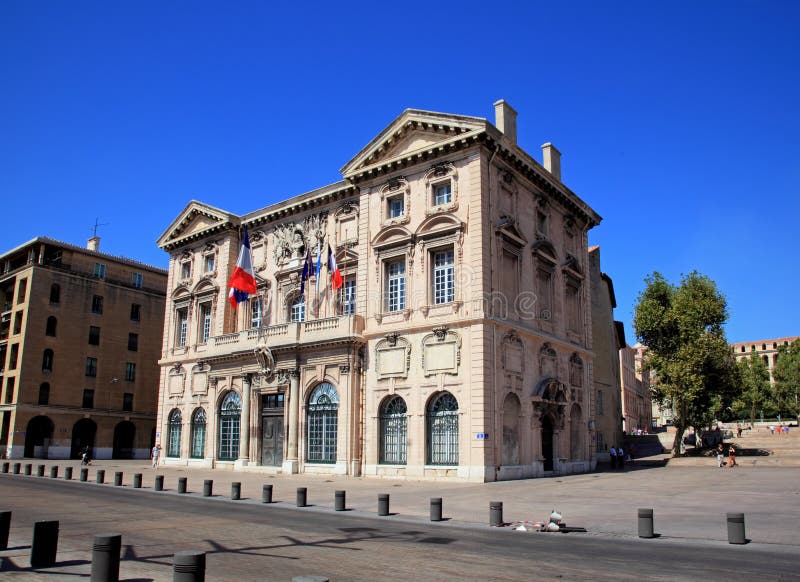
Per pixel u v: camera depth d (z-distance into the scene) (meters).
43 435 59.47
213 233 45.66
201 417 43.47
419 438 30.56
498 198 32.22
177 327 47.50
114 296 65.50
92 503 20.75
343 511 19.11
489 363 29.41
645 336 46.84
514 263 33.16
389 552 11.99
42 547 10.65
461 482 28.38
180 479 25.30
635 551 12.27
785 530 14.67
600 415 51.84
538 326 34.28
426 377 30.81
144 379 66.75
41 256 61.75
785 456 43.12
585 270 41.03
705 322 45.38
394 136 34.22
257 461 37.72
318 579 6.53
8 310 63.91
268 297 41.47
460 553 11.91
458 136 31.30
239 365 39.94
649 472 34.94
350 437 32.88
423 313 31.55
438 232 31.59
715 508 18.66
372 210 35.00
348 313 36.66
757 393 82.00
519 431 31.19
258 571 10.24
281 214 41.56
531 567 10.60
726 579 9.69
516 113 35.84
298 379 35.81
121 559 11.35
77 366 61.44
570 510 18.55
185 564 8.00
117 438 64.88
